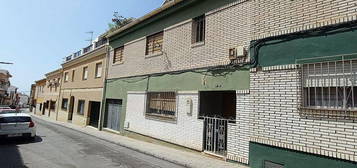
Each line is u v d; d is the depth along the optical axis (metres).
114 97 15.55
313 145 5.76
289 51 6.53
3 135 11.19
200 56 9.49
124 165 7.41
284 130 6.36
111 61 16.72
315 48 6.01
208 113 9.48
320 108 5.77
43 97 38.28
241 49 7.81
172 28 11.26
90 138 13.18
